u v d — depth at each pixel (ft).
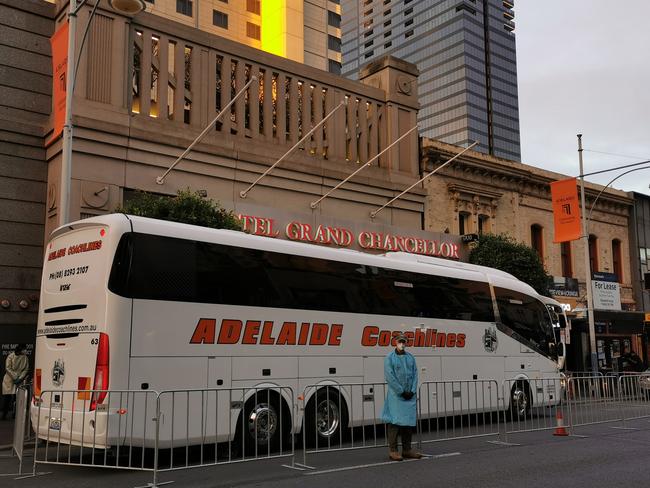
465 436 41.06
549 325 56.49
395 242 82.02
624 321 109.29
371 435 44.19
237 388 32.27
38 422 32.78
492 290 51.55
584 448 36.63
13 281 60.34
